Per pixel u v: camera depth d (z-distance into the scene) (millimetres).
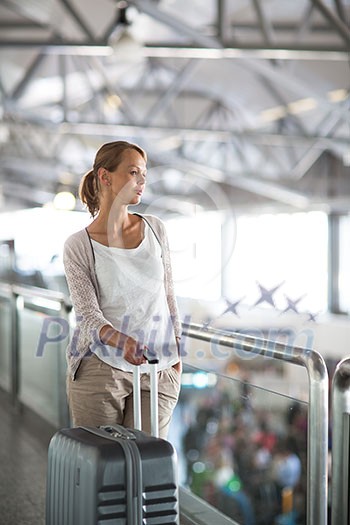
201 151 16281
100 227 2496
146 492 2195
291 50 7254
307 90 9078
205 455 7457
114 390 2516
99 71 11297
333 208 15750
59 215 14508
